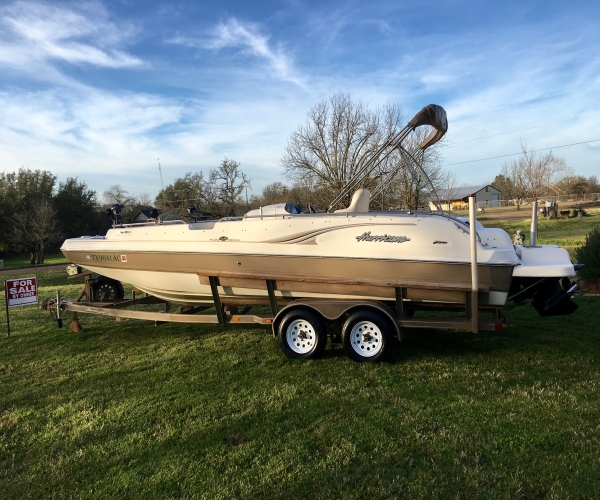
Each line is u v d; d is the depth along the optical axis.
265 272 5.38
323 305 5.06
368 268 5.05
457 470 2.94
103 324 7.36
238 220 5.80
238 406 4.00
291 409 3.91
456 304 5.18
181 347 5.91
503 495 2.68
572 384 4.33
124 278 6.19
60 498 2.82
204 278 5.57
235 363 5.16
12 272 20.48
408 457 3.10
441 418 3.67
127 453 3.29
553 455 3.09
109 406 4.13
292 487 2.81
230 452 3.24
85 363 5.40
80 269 6.69
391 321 4.93
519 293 4.98
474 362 5.04
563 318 6.88
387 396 4.13
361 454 3.15
